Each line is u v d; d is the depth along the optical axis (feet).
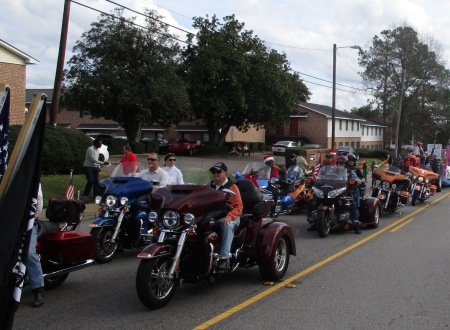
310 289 23.75
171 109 125.08
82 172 71.87
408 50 216.74
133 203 29.01
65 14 60.23
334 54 128.06
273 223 25.68
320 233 38.04
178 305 21.13
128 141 133.18
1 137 13.21
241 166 117.60
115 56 120.88
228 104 148.66
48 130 67.46
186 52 146.00
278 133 224.74
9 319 12.67
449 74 215.92
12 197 12.73
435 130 223.92
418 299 22.11
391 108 223.10
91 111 125.49
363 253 32.42
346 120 232.73
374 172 51.03
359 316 19.74
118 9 120.57
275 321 19.11
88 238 23.31
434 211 55.01
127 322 18.97
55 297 22.35
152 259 20.02
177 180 30.71
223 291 23.36
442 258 30.83
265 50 150.92
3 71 87.51
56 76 64.23
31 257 20.39
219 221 22.26
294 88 158.81
